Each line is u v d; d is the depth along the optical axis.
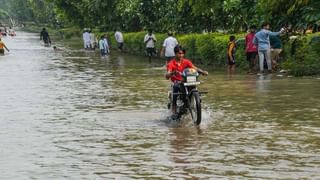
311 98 14.84
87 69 27.97
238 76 21.28
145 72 25.62
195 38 29.56
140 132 11.09
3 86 20.00
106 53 41.69
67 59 36.94
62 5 67.12
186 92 12.16
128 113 13.51
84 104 15.19
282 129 11.03
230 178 7.67
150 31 34.44
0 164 8.68
